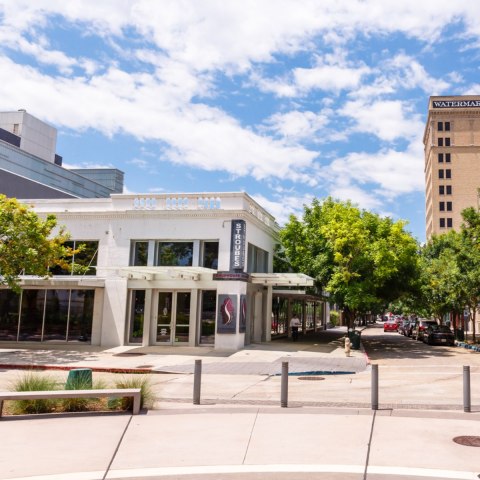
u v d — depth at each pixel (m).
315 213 28.61
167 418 8.58
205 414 8.94
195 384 10.27
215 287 22.72
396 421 8.44
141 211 23.97
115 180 77.75
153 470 5.84
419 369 17.75
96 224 24.61
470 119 90.50
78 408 9.14
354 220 25.34
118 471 5.80
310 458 6.34
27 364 17.03
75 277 24.00
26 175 53.75
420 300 35.84
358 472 5.78
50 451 6.54
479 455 6.48
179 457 6.37
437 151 90.75
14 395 8.36
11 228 18.72
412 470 5.85
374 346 30.02
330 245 25.91
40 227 19.34
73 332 23.88
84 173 78.31
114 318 23.45
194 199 23.80
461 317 42.62
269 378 14.76
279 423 8.25
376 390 9.59
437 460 6.25
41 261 19.33
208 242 23.50
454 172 89.44
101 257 24.33
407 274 27.42
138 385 9.72
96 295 23.80
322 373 15.93
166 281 23.28
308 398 11.12
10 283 18.89
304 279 24.02
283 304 33.50
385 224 27.31
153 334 23.42
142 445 6.89
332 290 25.17
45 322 24.14
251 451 6.64
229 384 13.39
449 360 21.25
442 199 89.12
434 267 36.53
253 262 25.80
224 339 22.00
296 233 28.28
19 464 5.99
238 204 23.17
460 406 10.15
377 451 6.65
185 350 21.64
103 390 8.86
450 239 41.94
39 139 69.88
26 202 25.88
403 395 11.65
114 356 19.67
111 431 7.62
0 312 24.52
